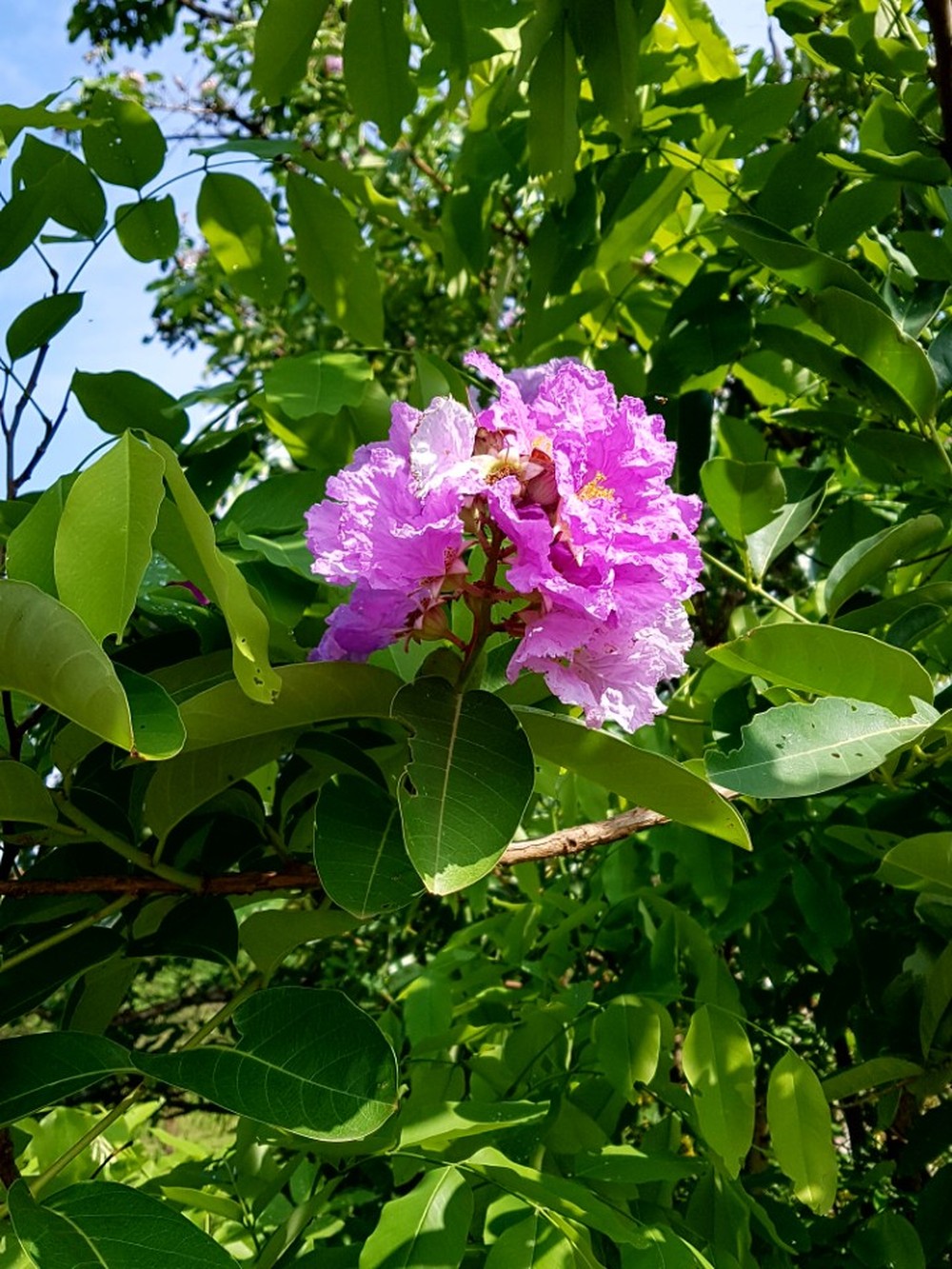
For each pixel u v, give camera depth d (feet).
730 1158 1.62
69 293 1.72
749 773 1.40
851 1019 2.33
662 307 2.79
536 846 1.48
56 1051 1.18
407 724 1.20
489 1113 1.55
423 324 5.13
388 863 1.23
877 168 2.09
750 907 2.12
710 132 2.45
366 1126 1.09
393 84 1.91
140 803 1.46
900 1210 2.25
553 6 1.81
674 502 1.29
